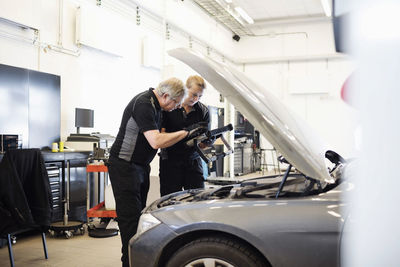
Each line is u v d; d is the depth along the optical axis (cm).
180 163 270
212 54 1023
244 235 146
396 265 70
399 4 57
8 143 345
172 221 161
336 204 143
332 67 1094
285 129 158
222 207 157
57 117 457
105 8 585
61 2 494
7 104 389
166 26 768
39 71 431
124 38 610
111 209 371
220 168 820
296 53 1116
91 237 365
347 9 58
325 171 152
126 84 630
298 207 146
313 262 138
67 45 507
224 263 150
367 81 64
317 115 1109
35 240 352
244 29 1107
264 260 150
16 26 431
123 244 224
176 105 230
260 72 1167
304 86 1102
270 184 204
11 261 265
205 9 924
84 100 538
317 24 1095
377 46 60
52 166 395
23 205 252
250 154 1025
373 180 70
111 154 232
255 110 161
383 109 65
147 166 243
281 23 1120
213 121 808
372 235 72
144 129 215
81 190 435
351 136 70
